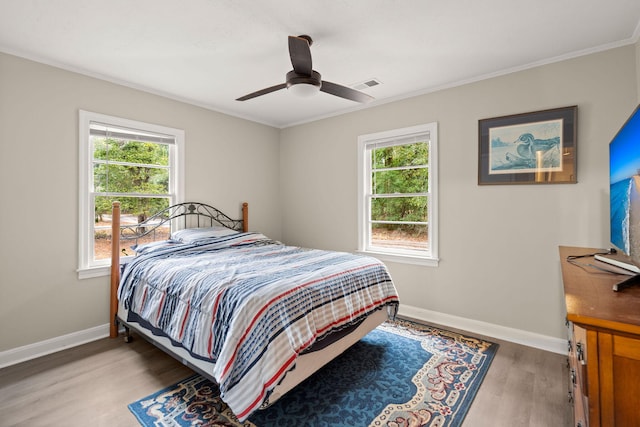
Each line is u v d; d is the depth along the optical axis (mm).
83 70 2746
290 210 4547
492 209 2885
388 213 3670
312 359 1938
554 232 2596
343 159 3941
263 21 2047
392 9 1928
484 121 2889
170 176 3475
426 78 2959
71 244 2729
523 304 2748
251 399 1556
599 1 1842
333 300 2086
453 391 2043
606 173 2381
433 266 3240
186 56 2521
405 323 3211
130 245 3193
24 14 1952
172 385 2131
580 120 2467
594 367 894
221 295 1865
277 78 2963
